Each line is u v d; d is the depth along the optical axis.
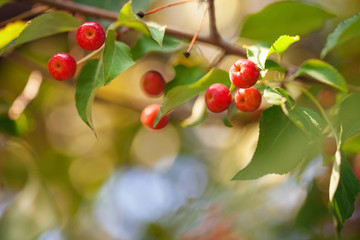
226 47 0.50
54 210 0.57
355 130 0.45
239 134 0.62
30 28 0.47
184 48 0.51
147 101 0.62
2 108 0.56
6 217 0.56
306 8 0.54
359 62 0.59
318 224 0.59
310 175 0.58
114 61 0.45
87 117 0.46
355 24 0.52
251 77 0.45
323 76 0.49
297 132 0.46
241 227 0.65
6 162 0.62
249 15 0.54
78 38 0.45
